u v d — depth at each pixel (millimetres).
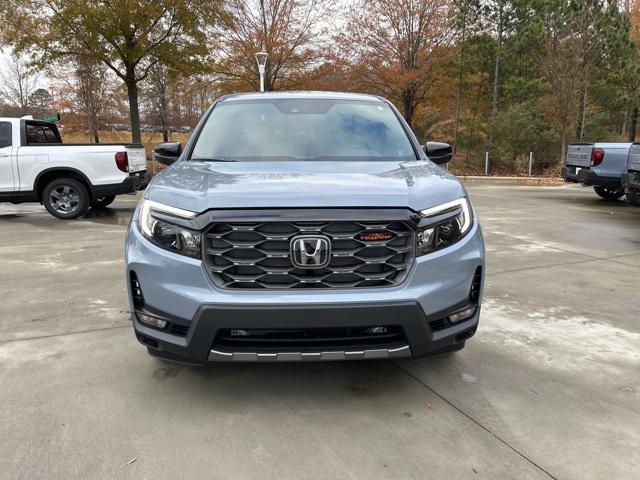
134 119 20078
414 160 3686
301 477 2275
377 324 2572
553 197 13289
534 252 6719
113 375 3203
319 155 3678
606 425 2697
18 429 2613
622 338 3844
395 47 23750
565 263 6121
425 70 23234
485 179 19328
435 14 22984
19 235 7824
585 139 23219
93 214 10148
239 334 2635
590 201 12328
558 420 2740
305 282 2594
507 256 6484
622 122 27547
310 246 2574
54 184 9383
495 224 8914
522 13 22484
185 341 2623
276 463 2369
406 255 2689
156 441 2529
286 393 3010
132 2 17312
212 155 3689
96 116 32688
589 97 21938
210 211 2627
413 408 2854
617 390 3066
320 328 2551
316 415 2779
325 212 2602
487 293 4922
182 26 19094
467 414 2793
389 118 4188
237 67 24812
